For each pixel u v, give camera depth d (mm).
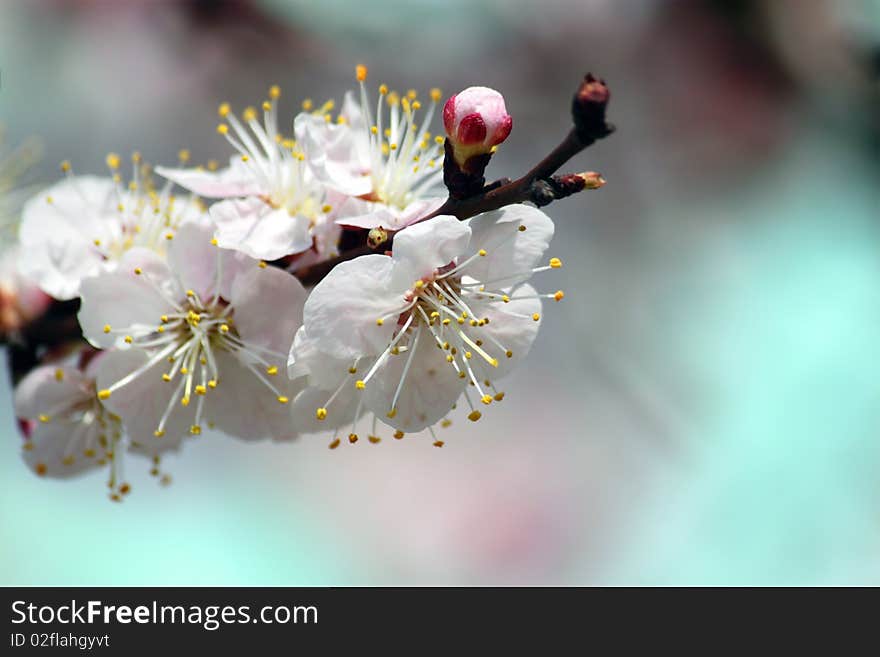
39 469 431
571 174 405
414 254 408
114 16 684
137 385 419
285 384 417
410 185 418
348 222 410
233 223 415
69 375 428
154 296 418
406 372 411
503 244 412
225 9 692
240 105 699
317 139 412
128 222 432
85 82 678
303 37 704
